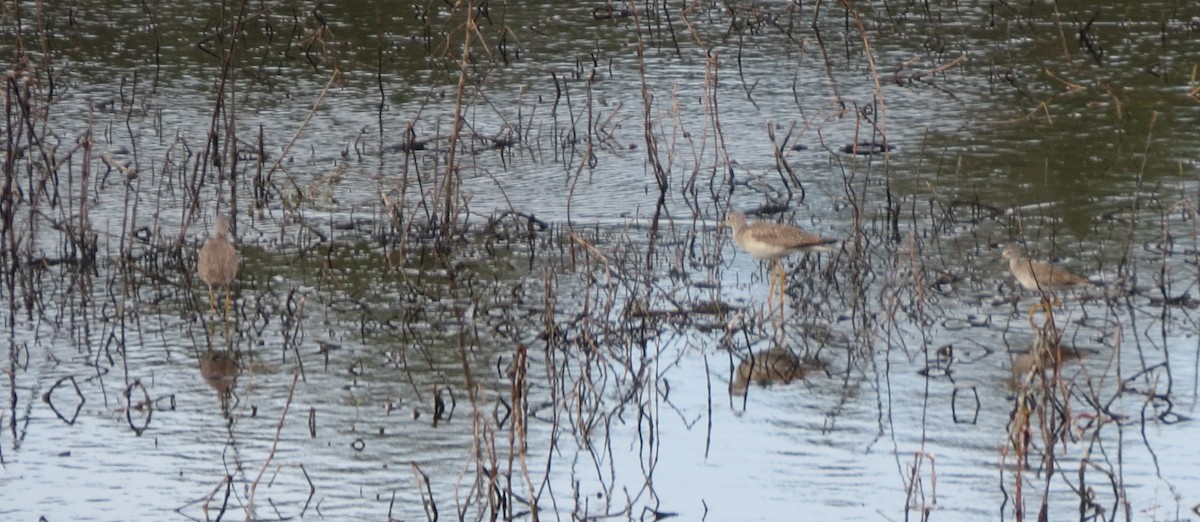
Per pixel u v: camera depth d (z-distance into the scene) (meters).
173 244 26.77
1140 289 24.38
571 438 19.19
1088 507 16.59
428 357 22.14
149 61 42.38
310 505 17.25
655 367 21.62
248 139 35.00
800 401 20.33
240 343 22.83
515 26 46.19
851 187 29.50
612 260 26.02
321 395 20.72
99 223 29.00
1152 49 42.50
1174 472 17.69
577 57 40.72
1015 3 48.59
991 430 19.14
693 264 26.81
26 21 46.09
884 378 21.11
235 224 28.34
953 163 32.62
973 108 37.09
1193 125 34.94
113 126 35.94
